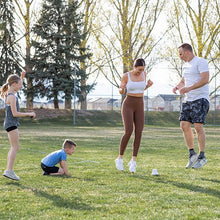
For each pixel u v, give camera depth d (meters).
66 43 29.48
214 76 26.92
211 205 3.88
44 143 11.52
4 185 4.86
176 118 28.94
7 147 10.20
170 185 4.90
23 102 32.22
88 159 7.74
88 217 3.41
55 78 28.42
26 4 30.72
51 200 4.05
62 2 29.45
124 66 31.25
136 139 6.07
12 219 3.36
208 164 7.09
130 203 3.96
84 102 30.33
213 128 23.83
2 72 29.39
